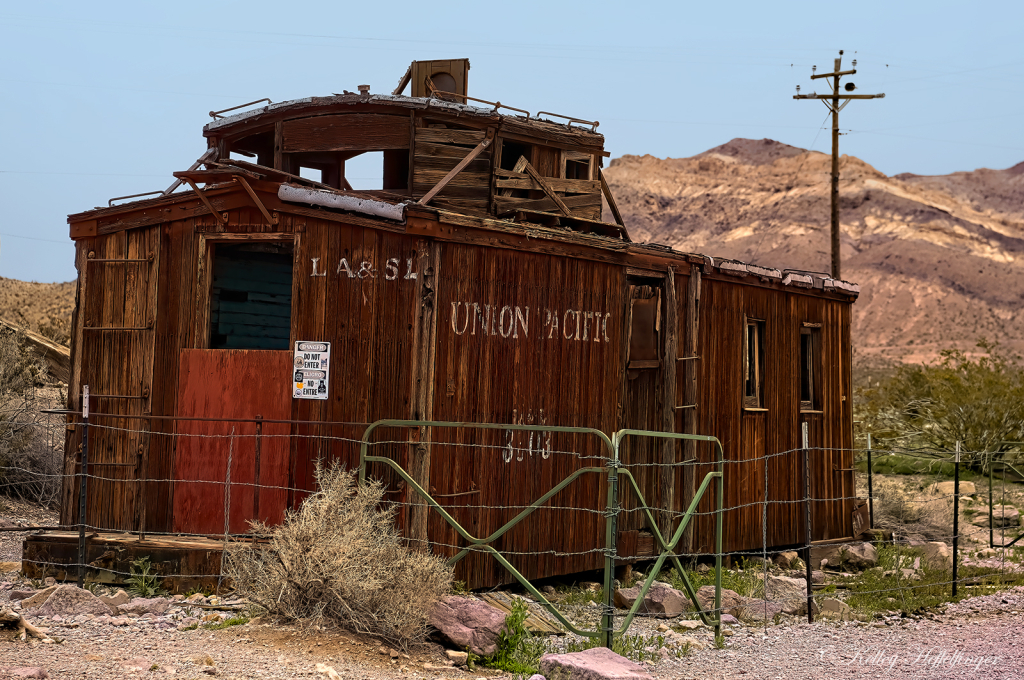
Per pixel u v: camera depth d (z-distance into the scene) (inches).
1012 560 505.4
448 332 358.9
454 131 443.8
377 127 450.6
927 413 971.3
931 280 6702.8
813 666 294.2
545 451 395.5
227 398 361.4
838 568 508.4
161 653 244.7
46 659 227.5
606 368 423.5
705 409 469.1
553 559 398.0
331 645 267.3
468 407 366.0
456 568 358.6
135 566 335.3
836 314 573.6
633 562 445.1
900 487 748.6
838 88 1159.0
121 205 382.0
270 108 470.3
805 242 7637.8
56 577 347.9
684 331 456.1
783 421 525.3
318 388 355.3
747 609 373.4
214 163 370.6
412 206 344.5
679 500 453.7
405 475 301.7
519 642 289.1
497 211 444.8
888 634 343.3
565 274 405.1
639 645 307.3
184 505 360.8
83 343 385.4
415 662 268.7
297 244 360.8
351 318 356.8
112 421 375.6
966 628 354.9
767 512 507.2
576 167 495.2
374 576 285.7
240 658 245.0
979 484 782.5
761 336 517.0
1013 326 6102.4
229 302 432.1
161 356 371.6
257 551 321.4
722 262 475.8
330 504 299.3
